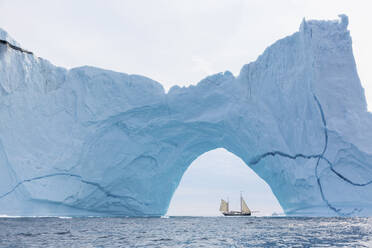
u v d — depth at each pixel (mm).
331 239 15820
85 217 34875
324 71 31359
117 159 35031
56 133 34688
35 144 33781
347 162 29453
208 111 36406
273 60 33750
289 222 28266
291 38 33062
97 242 14898
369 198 28688
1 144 32469
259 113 33875
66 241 15211
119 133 35875
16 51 34344
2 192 32031
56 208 32781
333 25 32688
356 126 29828
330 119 30156
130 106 35719
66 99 35938
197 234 18703
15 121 33438
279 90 32875
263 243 14430
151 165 36469
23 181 31828
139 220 31719
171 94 36625
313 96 30328
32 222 26609
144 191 36156
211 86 36625
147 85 36688
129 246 13578
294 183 30703
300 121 31078
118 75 36531
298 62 32219
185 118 36469
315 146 29984
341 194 29031
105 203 34969
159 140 36656
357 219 31484
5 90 33219
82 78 36156
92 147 34562
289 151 31688
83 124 34938
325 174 29484
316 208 30094
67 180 33031
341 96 30906
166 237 17078
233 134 35938
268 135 32812
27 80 34625
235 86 35906
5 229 20781
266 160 33438
